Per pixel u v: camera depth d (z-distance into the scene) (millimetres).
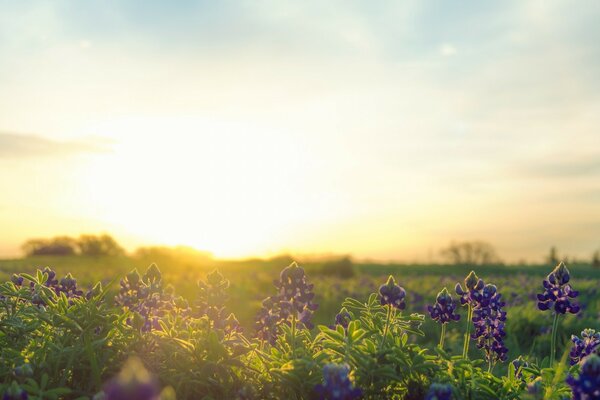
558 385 4156
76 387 4062
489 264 46594
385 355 4066
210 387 4211
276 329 5137
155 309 4988
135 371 2150
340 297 18203
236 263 38062
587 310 15336
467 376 4297
